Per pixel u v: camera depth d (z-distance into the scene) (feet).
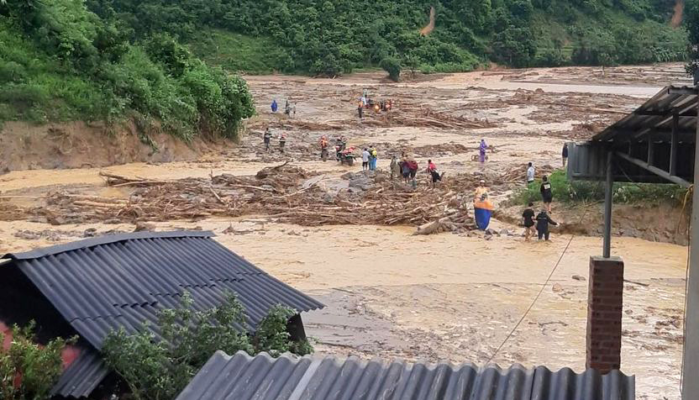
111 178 144.66
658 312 80.94
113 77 173.06
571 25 461.37
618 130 48.52
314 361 29.30
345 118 246.27
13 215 120.16
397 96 303.27
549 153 185.57
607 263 52.44
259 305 50.24
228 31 404.57
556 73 400.06
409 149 189.98
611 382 27.40
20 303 43.62
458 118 240.12
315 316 77.15
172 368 39.60
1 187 139.64
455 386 27.53
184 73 193.36
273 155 186.50
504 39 432.66
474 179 148.05
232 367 29.19
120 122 169.78
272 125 229.25
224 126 197.26
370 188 140.05
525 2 453.58
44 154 158.92
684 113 43.11
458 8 444.55
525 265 99.30
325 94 307.37
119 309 44.06
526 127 232.94
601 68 421.59
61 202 127.75
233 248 105.09
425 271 95.50
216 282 51.42
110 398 39.75
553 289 88.33
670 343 71.36
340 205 128.47
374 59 399.65
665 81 372.58
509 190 139.95
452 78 384.27
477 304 82.64
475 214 117.70
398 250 105.81
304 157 183.42
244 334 42.19
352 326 74.38
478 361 65.62
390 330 73.51
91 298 43.96
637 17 479.82
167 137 178.91
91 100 167.02
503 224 122.21
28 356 38.60
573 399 26.84
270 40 401.90
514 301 83.97
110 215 120.88
